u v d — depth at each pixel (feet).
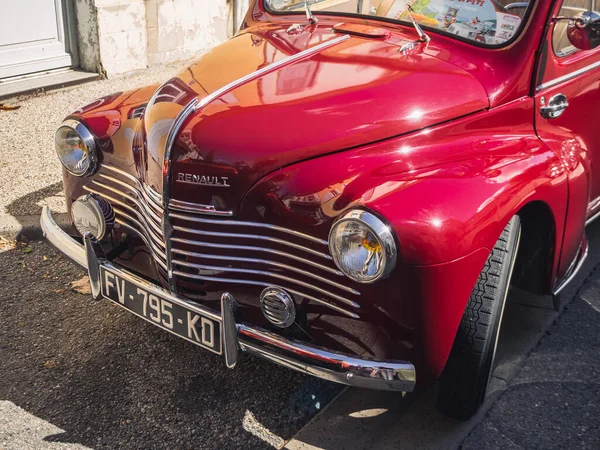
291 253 8.50
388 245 7.61
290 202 8.37
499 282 8.78
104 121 10.54
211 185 8.71
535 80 10.34
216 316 8.69
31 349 11.05
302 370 8.29
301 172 8.46
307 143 8.61
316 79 9.65
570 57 11.10
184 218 8.96
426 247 7.69
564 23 10.68
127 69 22.98
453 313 8.16
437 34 10.69
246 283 8.79
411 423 9.68
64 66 22.22
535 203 9.58
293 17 12.21
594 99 11.77
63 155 10.67
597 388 10.49
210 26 25.30
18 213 14.70
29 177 16.35
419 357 8.27
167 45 24.04
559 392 10.37
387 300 8.00
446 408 9.49
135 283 9.45
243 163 8.59
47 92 21.11
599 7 11.65
